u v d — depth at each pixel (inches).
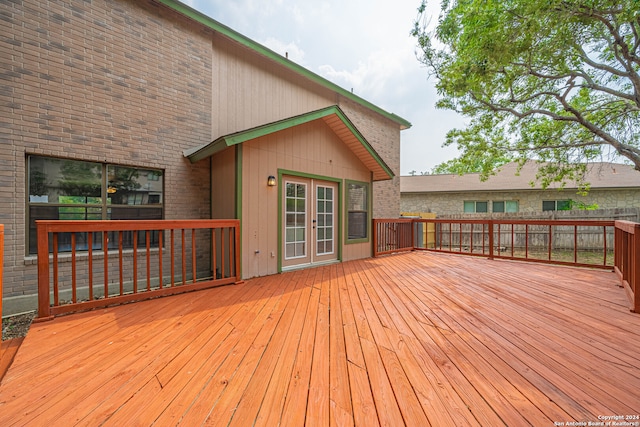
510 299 130.6
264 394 59.9
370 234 271.3
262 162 185.8
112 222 119.4
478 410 54.9
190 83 199.2
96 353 78.2
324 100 305.1
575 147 330.3
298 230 211.0
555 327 97.2
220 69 217.9
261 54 240.4
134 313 111.1
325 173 229.3
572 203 430.6
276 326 98.3
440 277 178.5
